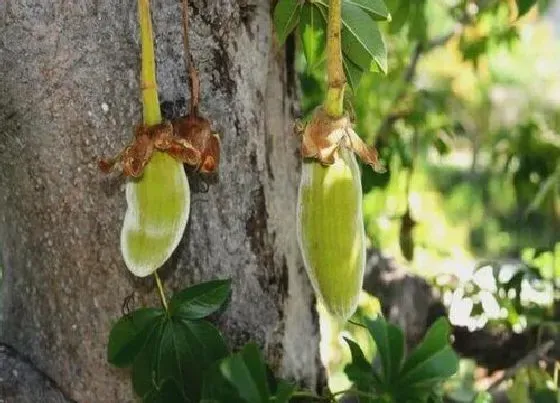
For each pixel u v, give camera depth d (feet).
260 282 4.30
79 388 4.31
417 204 8.68
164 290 4.21
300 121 4.09
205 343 4.02
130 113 4.11
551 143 6.91
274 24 4.22
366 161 3.86
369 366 4.19
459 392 5.72
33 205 4.23
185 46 3.98
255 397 3.78
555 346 5.67
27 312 4.37
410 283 5.78
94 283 4.22
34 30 4.09
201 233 4.21
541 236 7.04
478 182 10.82
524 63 14.70
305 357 4.48
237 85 4.19
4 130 4.18
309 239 3.84
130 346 4.02
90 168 4.14
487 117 10.79
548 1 7.64
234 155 4.21
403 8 5.88
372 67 4.18
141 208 3.85
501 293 5.53
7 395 4.32
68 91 4.10
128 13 4.09
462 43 7.55
